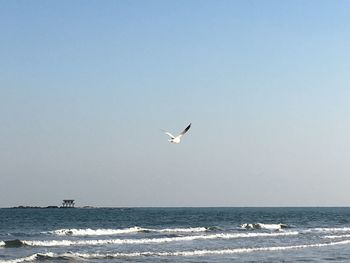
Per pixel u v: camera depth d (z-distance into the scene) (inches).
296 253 1660.9
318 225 3494.1
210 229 2691.9
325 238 2234.3
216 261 1443.2
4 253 1561.3
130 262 1389.0
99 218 4552.2
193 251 1636.3
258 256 1569.9
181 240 2039.9
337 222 4037.9
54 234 2279.8
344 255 1624.0
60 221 3799.2
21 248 1686.8
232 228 2859.3
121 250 1664.6
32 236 2180.1
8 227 2923.2
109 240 1920.5
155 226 3115.2
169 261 1422.2
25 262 1357.0
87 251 1625.2
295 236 2330.2
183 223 3543.3
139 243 1891.0
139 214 6225.4
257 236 2288.4
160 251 1638.8
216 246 1830.7
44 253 1492.4
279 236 2314.2
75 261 1391.5
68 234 2293.3
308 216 5659.5
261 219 4532.5
